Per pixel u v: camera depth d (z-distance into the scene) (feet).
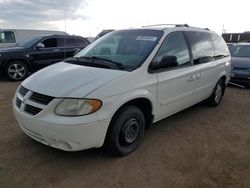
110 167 10.29
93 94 9.31
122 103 10.06
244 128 15.23
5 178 9.31
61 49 32.07
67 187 8.99
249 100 22.03
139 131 11.58
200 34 16.01
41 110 9.40
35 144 11.91
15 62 28.50
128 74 10.56
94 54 13.34
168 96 12.76
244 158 11.51
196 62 14.90
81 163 10.49
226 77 19.60
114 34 14.56
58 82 10.04
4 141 12.14
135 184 9.30
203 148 12.34
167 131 14.24
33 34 45.96
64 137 9.09
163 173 10.05
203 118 16.70
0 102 18.90
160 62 12.02
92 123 9.21
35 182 9.17
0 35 43.11
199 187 9.29
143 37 13.08
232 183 9.59
